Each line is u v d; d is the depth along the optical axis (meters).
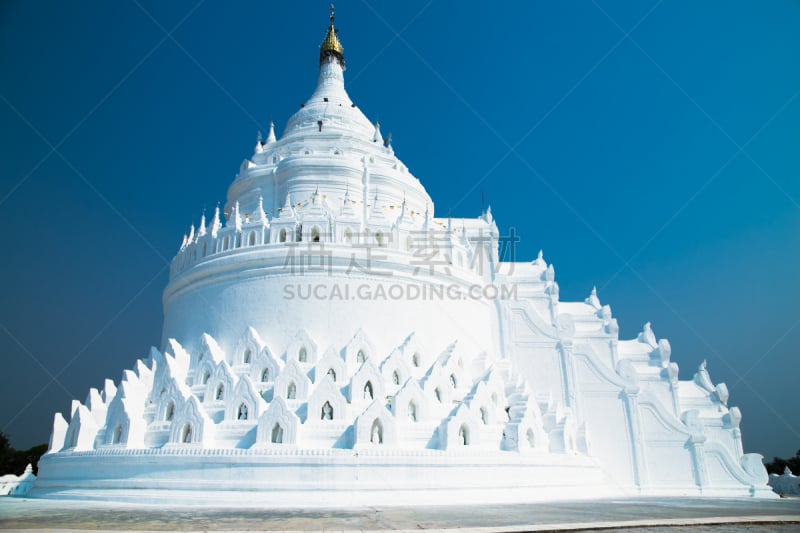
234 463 29.55
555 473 36.34
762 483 43.62
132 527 18.14
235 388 33.69
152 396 36.88
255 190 53.09
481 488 31.50
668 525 18.83
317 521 20.09
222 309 41.12
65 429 39.81
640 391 46.88
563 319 48.72
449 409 35.81
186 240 51.09
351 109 63.06
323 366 35.69
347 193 50.06
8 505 28.27
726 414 47.19
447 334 42.41
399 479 29.91
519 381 41.19
